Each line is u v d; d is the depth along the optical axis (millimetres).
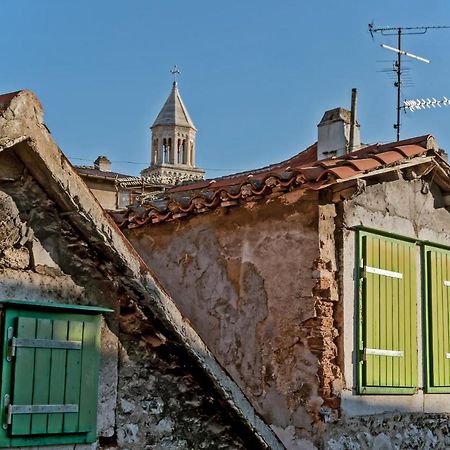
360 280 7754
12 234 5027
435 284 8875
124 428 5559
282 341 7492
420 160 8445
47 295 5160
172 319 5562
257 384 7613
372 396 7730
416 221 8758
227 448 6254
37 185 5086
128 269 5320
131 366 5672
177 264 8625
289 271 7547
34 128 4805
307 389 7238
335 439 7184
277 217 7730
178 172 45656
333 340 7410
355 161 7551
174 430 5887
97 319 5402
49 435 5035
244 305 7887
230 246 8133
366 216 7996
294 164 12461
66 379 5145
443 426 8727
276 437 6312
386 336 7992
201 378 5938
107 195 26734
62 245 5289
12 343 4852
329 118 11891
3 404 4781
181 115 47875
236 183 8219
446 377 8820
